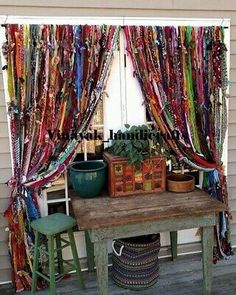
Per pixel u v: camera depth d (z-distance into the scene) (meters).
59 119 2.32
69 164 2.39
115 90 2.46
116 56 2.42
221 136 2.67
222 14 2.54
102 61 2.34
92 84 2.35
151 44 2.40
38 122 2.29
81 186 2.26
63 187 2.51
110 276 2.57
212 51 2.52
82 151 2.49
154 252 2.40
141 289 2.38
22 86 2.23
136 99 2.50
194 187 2.44
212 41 2.51
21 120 2.26
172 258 2.75
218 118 2.63
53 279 2.18
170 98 2.49
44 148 2.32
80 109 2.35
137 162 2.27
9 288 2.44
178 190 2.36
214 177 2.69
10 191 2.42
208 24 2.52
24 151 2.30
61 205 2.52
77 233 2.61
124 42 2.40
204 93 2.56
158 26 2.41
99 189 2.30
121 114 2.50
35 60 2.22
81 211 2.07
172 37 2.43
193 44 2.47
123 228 1.98
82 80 2.32
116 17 2.36
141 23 2.41
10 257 2.42
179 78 2.48
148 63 2.42
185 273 2.57
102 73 2.35
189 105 2.54
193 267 2.65
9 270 2.50
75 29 2.26
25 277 2.39
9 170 2.40
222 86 2.60
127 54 2.42
